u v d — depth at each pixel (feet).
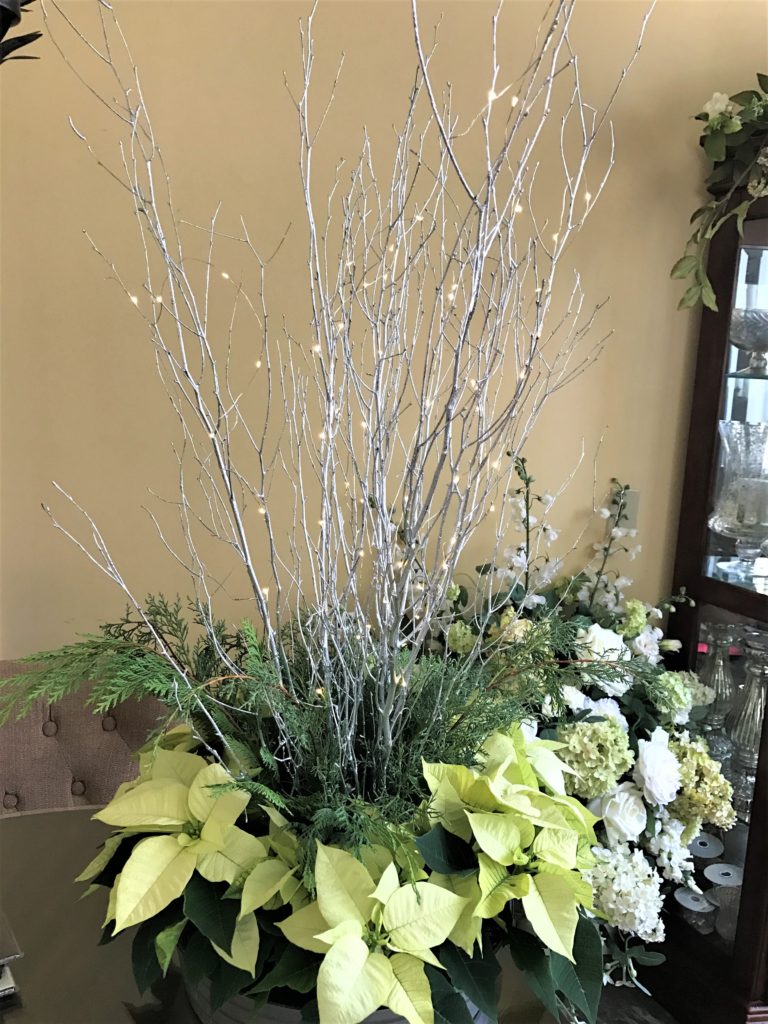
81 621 5.77
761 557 5.69
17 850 3.93
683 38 6.06
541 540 6.27
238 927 2.33
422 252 2.91
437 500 5.28
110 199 5.41
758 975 5.16
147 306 5.53
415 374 5.31
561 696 2.97
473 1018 2.61
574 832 2.53
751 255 5.81
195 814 2.51
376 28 5.56
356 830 2.37
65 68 5.23
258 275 5.60
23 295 5.41
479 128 5.66
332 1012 2.07
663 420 6.48
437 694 2.80
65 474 5.63
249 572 2.58
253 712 2.71
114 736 4.88
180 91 5.39
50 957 3.15
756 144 5.59
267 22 5.42
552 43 5.77
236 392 5.63
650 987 5.92
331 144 5.59
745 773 5.57
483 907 2.34
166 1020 2.80
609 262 6.18
